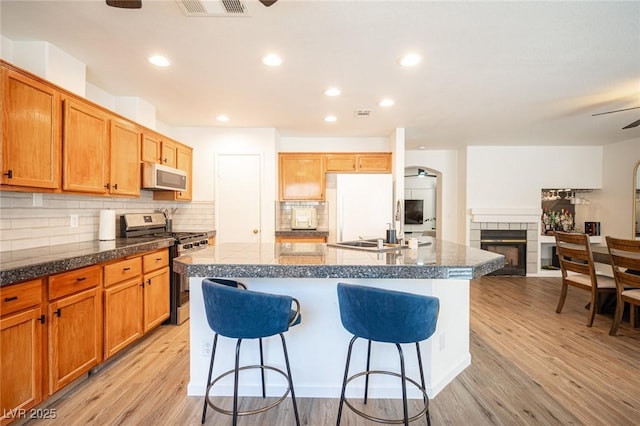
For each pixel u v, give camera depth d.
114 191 2.79
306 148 5.09
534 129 4.49
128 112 3.26
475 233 5.66
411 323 1.47
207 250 2.25
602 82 2.83
